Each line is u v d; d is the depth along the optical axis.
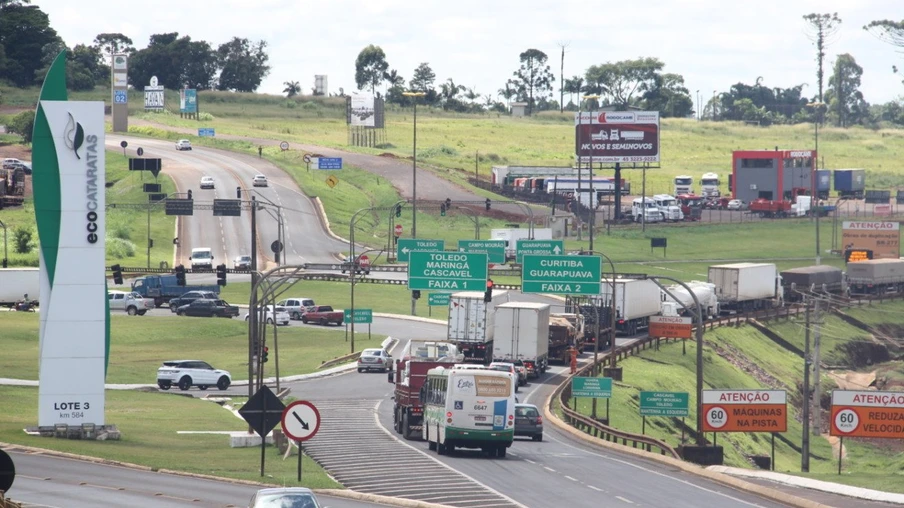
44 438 168.50
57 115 172.00
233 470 149.88
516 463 166.38
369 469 156.12
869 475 160.12
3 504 95.25
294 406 130.50
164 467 148.62
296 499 90.81
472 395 171.12
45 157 172.00
